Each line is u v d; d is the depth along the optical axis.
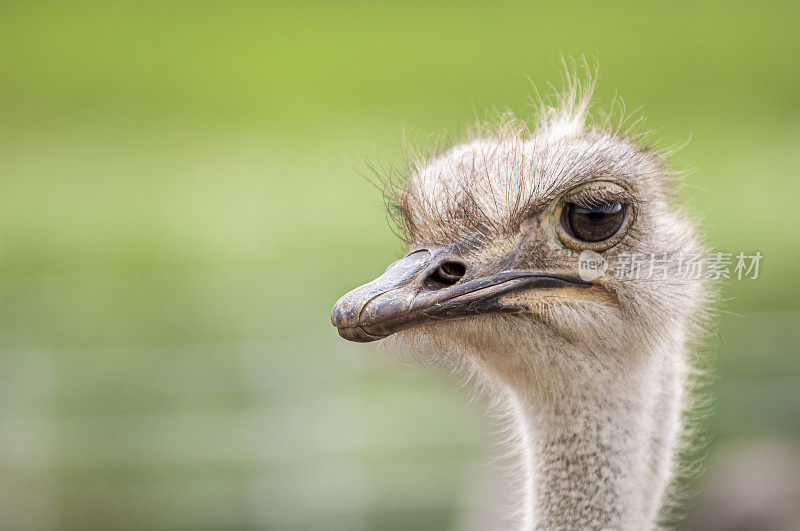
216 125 56.53
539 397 9.76
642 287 9.43
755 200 34.09
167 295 26.30
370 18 72.50
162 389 21.44
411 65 63.16
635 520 9.73
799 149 43.16
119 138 54.72
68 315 25.62
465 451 19.23
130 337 24.67
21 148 53.19
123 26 72.94
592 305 9.27
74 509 20.62
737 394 18.88
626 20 67.19
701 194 35.25
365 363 20.12
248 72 64.88
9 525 20.59
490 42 65.69
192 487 20.38
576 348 9.35
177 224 41.12
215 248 37.75
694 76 56.28
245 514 20.14
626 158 9.55
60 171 49.28
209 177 47.38
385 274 9.18
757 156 42.28
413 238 9.72
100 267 36.75
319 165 47.19
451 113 53.19
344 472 19.73
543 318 9.23
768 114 50.09
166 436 20.69
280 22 73.06
